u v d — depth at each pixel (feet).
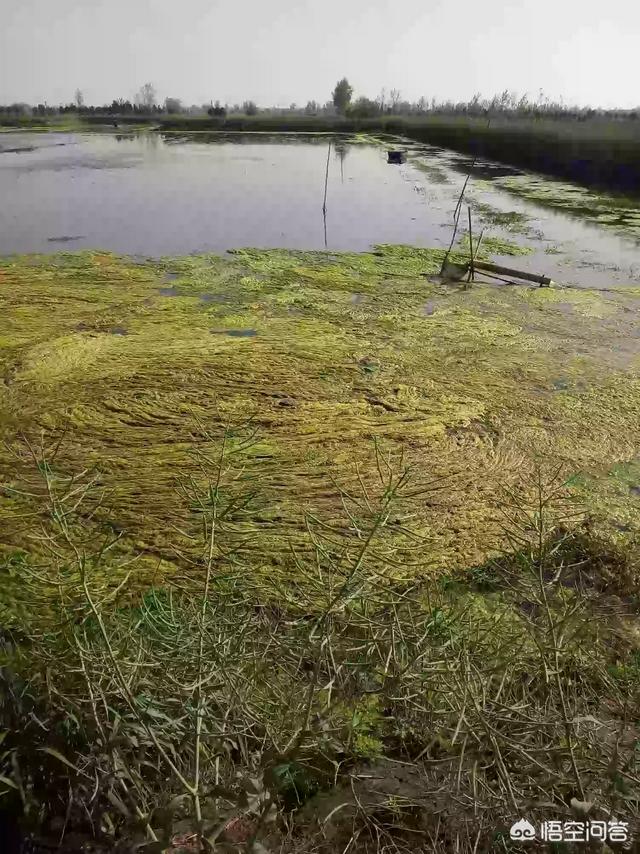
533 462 16.44
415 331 25.09
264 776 6.29
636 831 6.28
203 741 6.76
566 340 24.47
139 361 21.56
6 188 58.13
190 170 73.41
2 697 6.93
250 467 15.75
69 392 19.24
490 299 29.07
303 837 6.83
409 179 68.33
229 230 42.50
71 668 7.04
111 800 6.27
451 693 7.18
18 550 12.46
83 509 13.88
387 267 33.96
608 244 40.01
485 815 6.67
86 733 6.88
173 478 15.17
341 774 7.59
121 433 17.13
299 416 18.35
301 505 14.37
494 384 20.72
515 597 11.69
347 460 16.26
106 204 51.11
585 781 6.91
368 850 6.97
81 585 7.63
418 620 9.32
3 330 23.89
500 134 104.17
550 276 33.09
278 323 25.61
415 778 7.59
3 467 15.44
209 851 5.90
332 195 57.77
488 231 43.52
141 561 12.44
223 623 8.20
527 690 8.34
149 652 7.37
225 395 19.38
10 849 6.39
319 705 7.54
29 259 33.91
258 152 96.89
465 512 14.39
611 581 12.42
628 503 14.90
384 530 13.56
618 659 10.29
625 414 18.88
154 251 36.42
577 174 67.62
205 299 28.30
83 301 27.50
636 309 27.89
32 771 6.84
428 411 18.84
